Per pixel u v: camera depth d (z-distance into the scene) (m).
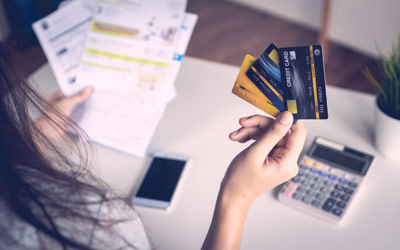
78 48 0.94
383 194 0.76
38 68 1.09
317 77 0.59
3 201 0.37
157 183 0.79
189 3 3.00
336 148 0.82
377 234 0.70
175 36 0.89
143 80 0.89
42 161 0.42
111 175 0.82
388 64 0.80
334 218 0.71
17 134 0.41
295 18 2.78
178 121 0.94
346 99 0.98
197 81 1.05
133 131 0.87
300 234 0.70
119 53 0.91
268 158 0.60
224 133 0.90
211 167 0.83
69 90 0.92
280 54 0.59
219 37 2.67
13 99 0.44
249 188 0.59
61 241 0.38
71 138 0.62
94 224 0.41
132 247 0.46
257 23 2.80
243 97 0.64
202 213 0.75
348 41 2.57
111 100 0.90
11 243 0.37
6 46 0.45
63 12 0.95
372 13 2.38
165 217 0.74
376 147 0.84
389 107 0.79
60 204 0.40
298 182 0.77
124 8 0.93
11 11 2.26
